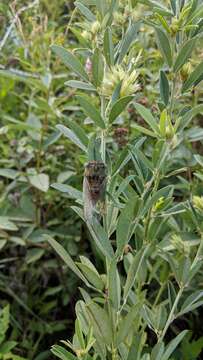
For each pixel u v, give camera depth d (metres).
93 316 0.73
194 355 1.06
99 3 0.78
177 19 0.76
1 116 1.31
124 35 0.79
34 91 1.33
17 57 1.39
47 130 1.30
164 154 0.76
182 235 0.88
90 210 0.70
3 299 1.26
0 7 1.51
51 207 1.26
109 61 0.75
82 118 1.26
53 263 1.21
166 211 0.83
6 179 1.32
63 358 0.77
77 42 1.53
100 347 0.76
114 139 1.12
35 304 1.23
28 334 1.21
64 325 1.20
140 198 0.73
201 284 1.06
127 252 0.88
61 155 1.30
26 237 1.18
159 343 0.79
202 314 1.17
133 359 0.76
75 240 1.21
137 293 0.89
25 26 1.50
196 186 1.05
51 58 1.51
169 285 0.85
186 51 0.76
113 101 0.73
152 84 1.21
